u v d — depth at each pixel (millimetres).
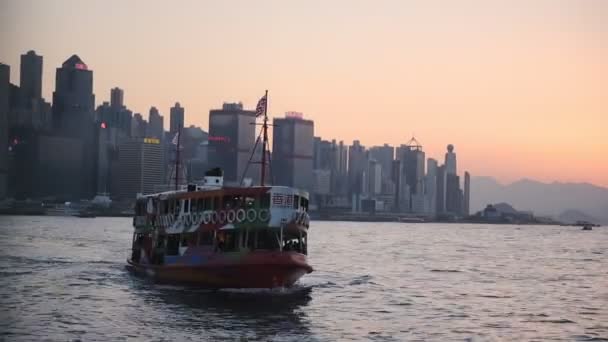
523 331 67812
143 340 58656
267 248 77125
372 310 77312
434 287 101375
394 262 148500
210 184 90062
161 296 79750
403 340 62375
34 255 137625
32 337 59250
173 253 84750
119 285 89000
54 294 82062
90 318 67562
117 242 189750
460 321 72375
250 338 60312
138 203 97312
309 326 66375
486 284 107375
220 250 78250
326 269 124438
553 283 110938
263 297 79125
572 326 70875
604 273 130375
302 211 79562
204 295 80375
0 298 78875
